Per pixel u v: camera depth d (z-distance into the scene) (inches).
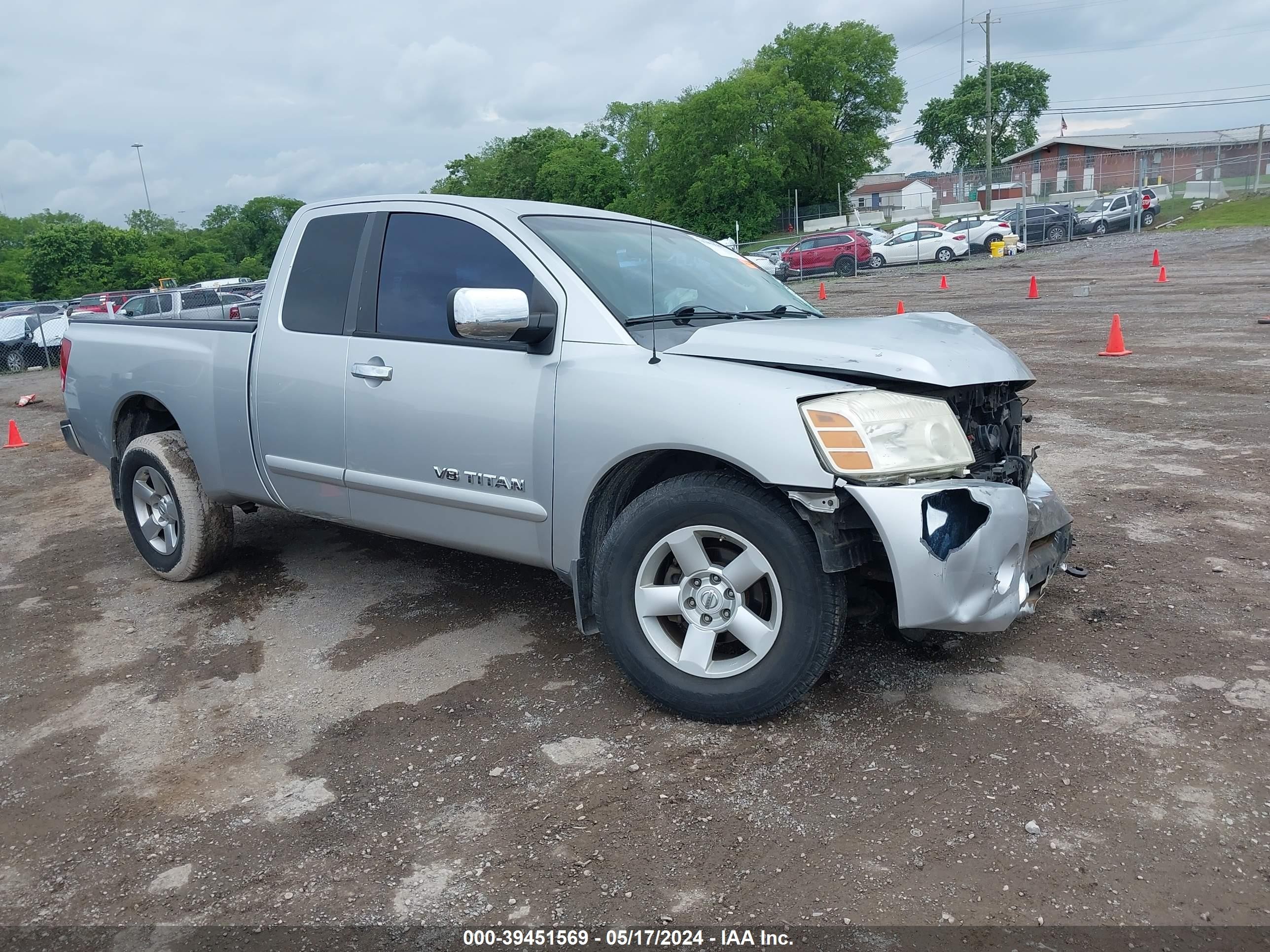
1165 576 166.9
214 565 197.0
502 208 148.2
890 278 1178.6
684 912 90.1
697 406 117.7
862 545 115.9
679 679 124.6
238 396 173.3
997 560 113.3
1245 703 121.6
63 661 162.2
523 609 172.2
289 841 105.6
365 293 157.9
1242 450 250.7
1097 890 89.5
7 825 112.7
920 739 118.0
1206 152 2134.6
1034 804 103.3
